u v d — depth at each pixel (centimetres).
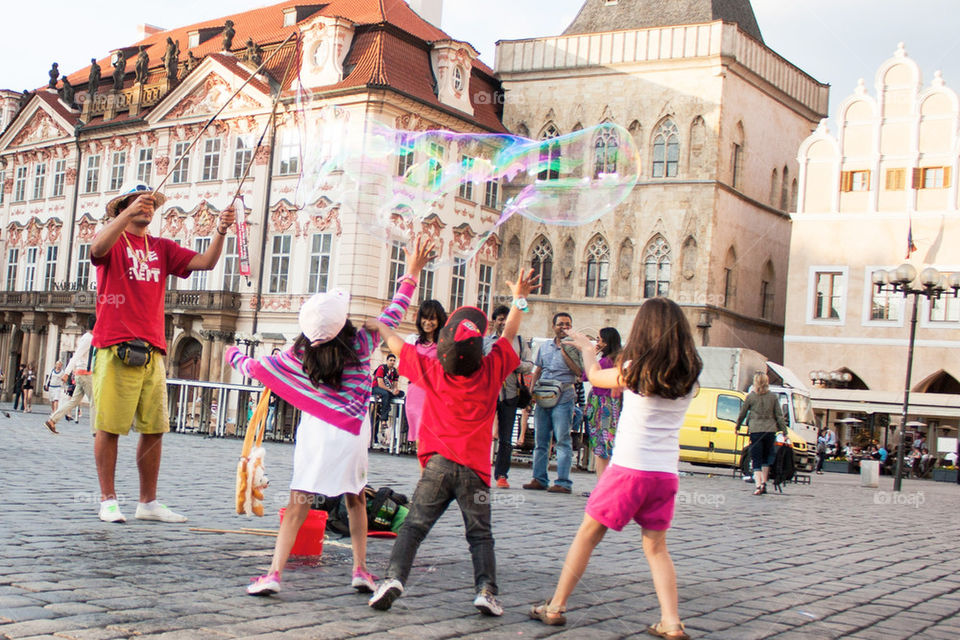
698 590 696
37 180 5359
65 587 559
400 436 2308
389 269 3953
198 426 2853
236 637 476
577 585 679
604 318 4547
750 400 1839
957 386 4200
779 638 558
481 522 582
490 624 547
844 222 4228
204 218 4356
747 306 4706
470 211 4419
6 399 5303
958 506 1986
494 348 600
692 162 4431
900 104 4159
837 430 4275
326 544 788
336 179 3791
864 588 756
